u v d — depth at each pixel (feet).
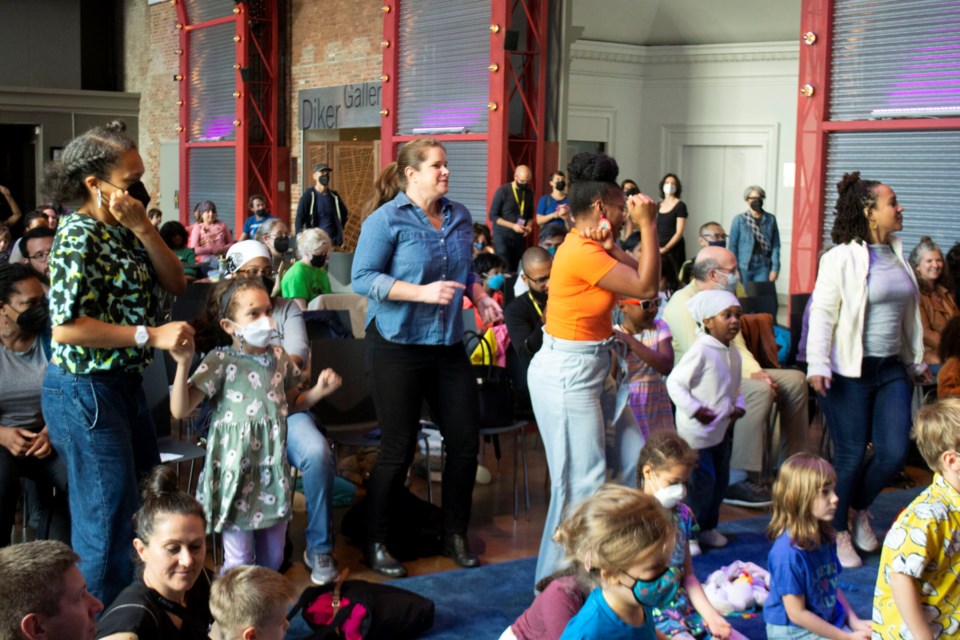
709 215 53.31
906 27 26.14
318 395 14.79
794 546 11.93
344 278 34.04
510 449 23.17
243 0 54.65
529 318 17.94
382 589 13.53
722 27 50.60
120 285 11.32
